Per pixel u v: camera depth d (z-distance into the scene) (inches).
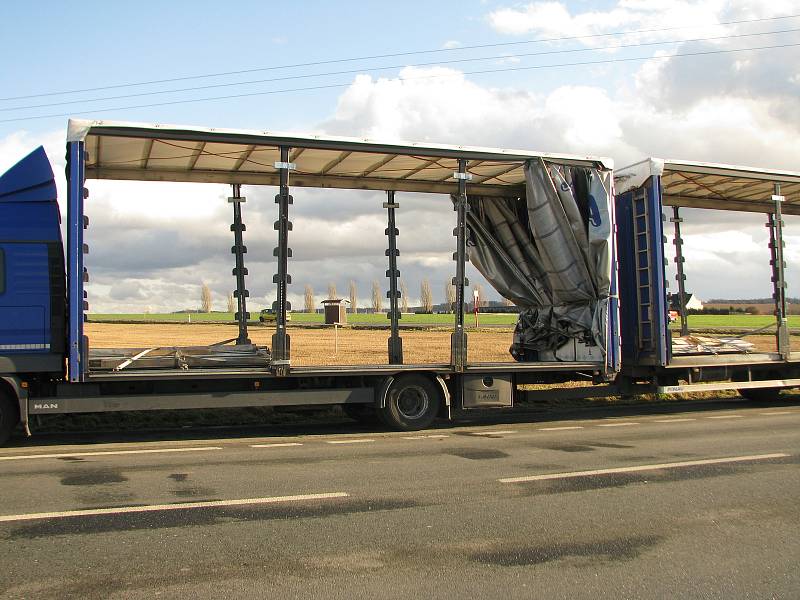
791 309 2652.6
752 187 584.1
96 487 275.1
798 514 245.0
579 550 205.8
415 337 1336.1
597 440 402.9
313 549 204.1
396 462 332.2
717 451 363.6
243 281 507.8
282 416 507.5
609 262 477.4
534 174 474.3
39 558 193.3
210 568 187.8
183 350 486.3
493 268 569.3
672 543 212.8
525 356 574.9
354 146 422.9
